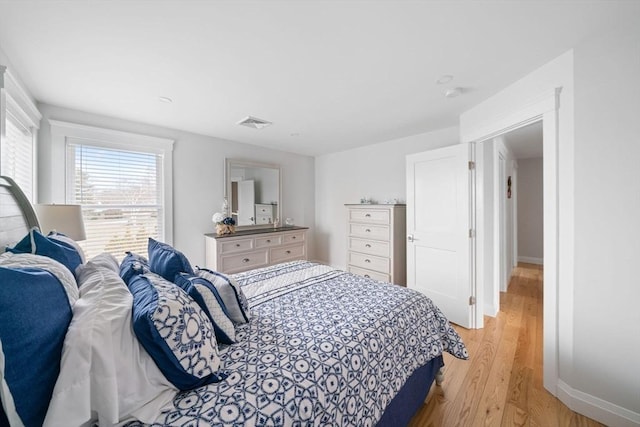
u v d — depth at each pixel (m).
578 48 1.58
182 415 0.78
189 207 3.47
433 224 2.98
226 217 3.74
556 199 1.72
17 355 0.61
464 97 2.36
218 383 0.92
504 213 3.74
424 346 1.61
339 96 2.34
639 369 1.40
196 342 0.88
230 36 1.50
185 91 2.22
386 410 1.30
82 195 2.71
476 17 1.36
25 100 2.01
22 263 0.89
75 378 0.68
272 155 4.46
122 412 0.75
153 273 1.34
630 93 1.40
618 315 1.46
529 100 1.93
